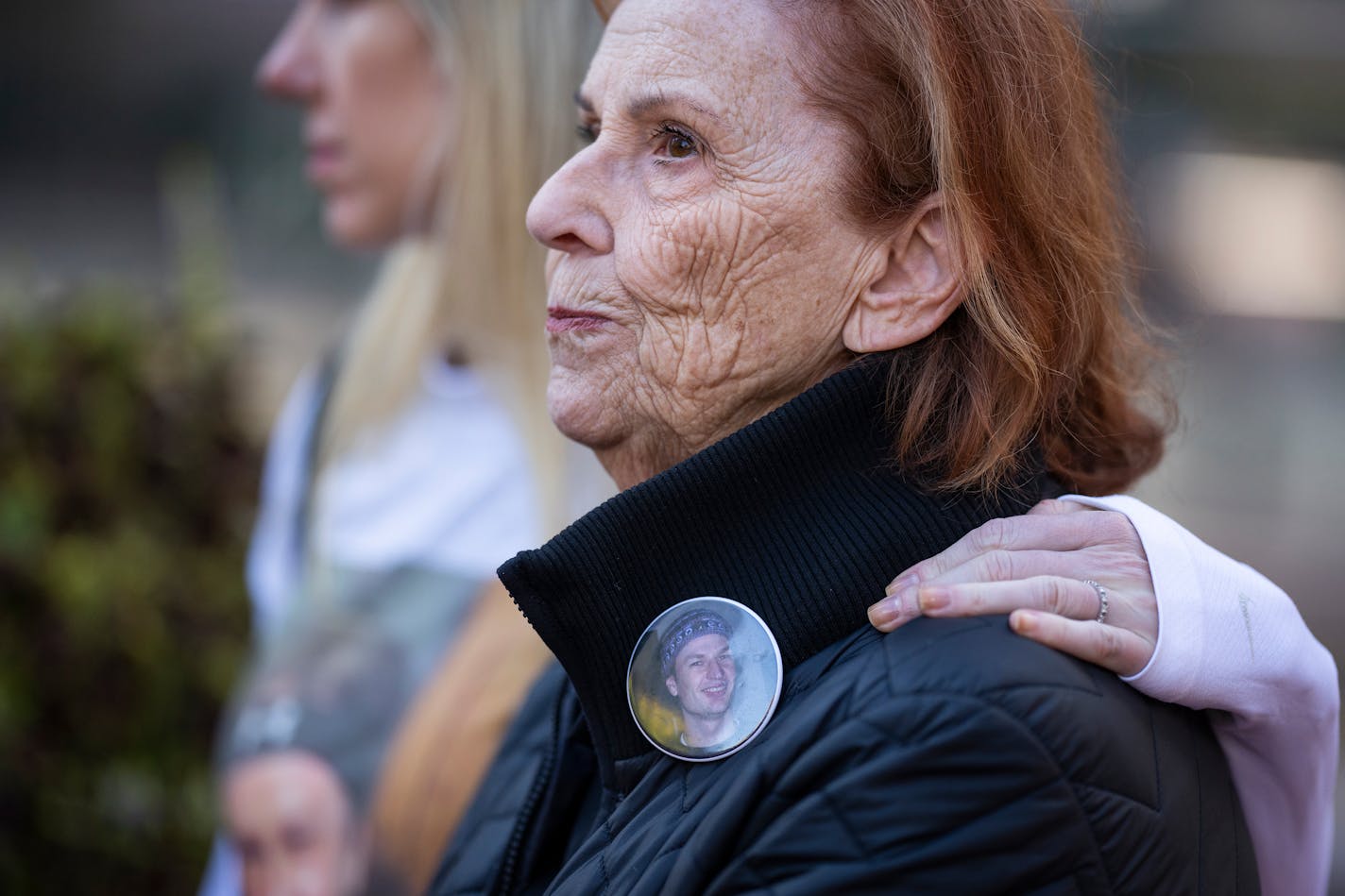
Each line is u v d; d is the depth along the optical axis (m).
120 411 2.57
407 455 1.82
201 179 2.89
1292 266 8.01
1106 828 0.88
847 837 0.85
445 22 1.86
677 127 1.04
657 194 1.04
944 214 1.02
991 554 0.96
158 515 2.61
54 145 11.80
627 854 0.96
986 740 0.84
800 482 1.01
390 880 1.65
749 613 0.98
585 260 1.08
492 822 1.24
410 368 1.86
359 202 2.06
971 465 1.01
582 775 1.17
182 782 2.59
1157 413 1.30
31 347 2.54
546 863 1.17
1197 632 0.96
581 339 1.08
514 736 1.31
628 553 1.01
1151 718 0.95
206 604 2.62
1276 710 1.03
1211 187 8.05
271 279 6.91
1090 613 0.93
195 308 2.72
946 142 1.00
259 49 11.70
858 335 1.04
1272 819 1.11
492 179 1.84
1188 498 6.93
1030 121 1.05
